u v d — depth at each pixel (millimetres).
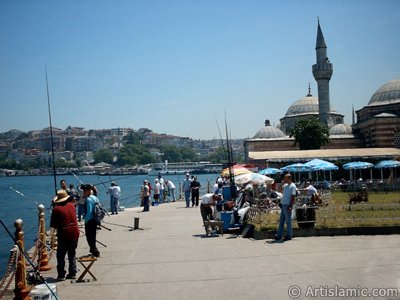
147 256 12852
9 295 9961
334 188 40781
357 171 55500
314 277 9555
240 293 8656
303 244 13539
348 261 10930
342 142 69938
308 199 19562
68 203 10961
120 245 15000
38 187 92938
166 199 38750
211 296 8539
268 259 11609
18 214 38219
